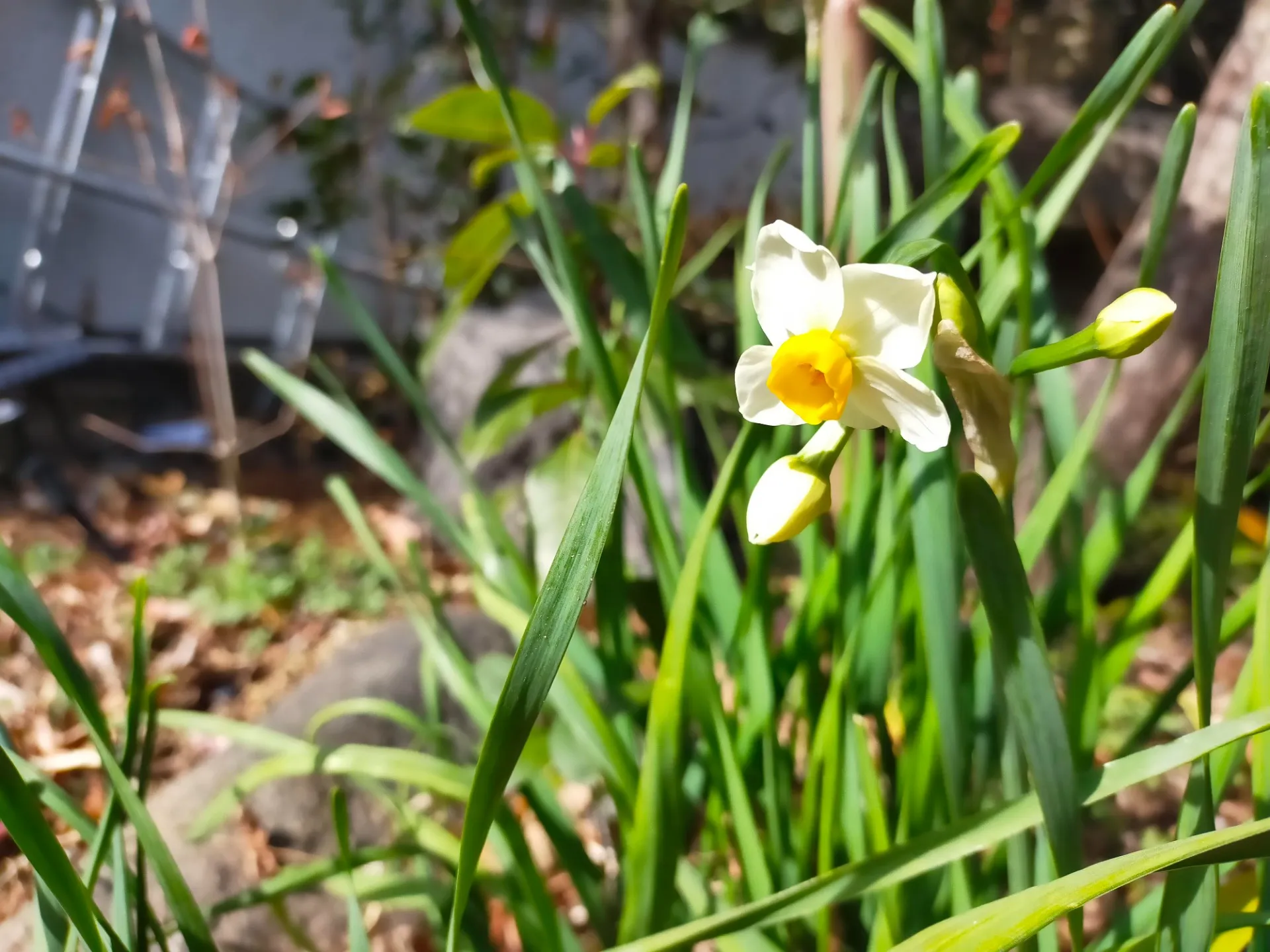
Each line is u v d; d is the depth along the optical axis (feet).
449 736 1.33
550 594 0.49
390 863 1.27
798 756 1.22
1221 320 0.51
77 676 0.64
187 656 2.45
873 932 0.76
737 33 3.93
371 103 4.52
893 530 0.80
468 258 1.25
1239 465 0.52
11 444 3.85
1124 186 3.66
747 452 0.67
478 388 3.60
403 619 2.43
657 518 0.87
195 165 4.83
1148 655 2.05
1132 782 0.54
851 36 0.97
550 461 1.19
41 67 4.83
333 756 0.92
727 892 0.89
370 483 4.36
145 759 0.73
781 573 2.08
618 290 0.90
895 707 1.05
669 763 0.69
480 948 0.84
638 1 3.45
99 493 3.83
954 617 0.65
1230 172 1.50
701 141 4.63
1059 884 0.48
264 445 4.68
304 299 5.18
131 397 4.87
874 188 0.88
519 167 0.88
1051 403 0.84
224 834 1.35
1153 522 2.60
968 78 0.96
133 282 5.38
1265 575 0.62
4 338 4.67
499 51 4.08
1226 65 1.50
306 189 5.36
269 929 1.23
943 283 0.53
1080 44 4.00
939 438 0.52
